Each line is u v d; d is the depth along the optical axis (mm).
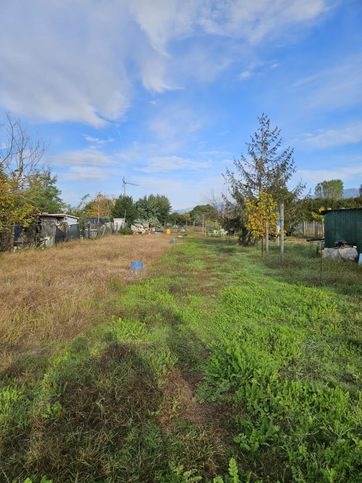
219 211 25156
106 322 5141
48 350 4039
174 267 10773
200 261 12375
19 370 3518
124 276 8758
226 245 20062
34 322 4828
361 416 2662
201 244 21438
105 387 3035
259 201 14422
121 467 2215
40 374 3451
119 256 13359
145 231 42875
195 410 2893
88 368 3430
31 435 2488
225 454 2365
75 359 3787
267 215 13719
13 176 13625
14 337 4352
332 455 2193
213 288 7551
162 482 2094
